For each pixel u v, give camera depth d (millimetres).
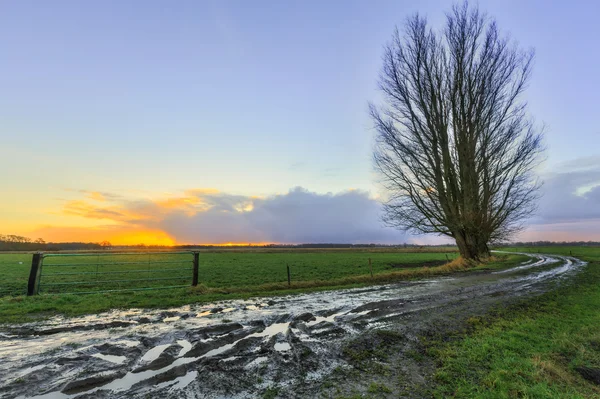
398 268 28844
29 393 3895
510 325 7504
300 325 7258
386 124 29203
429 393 4125
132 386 4141
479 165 25750
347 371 4797
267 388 4168
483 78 26297
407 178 28297
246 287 12609
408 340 6320
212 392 4016
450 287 13328
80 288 14367
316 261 38344
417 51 28203
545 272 20750
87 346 5617
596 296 12016
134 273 21594
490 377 4578
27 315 7895
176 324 7180
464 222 25344
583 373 4980
